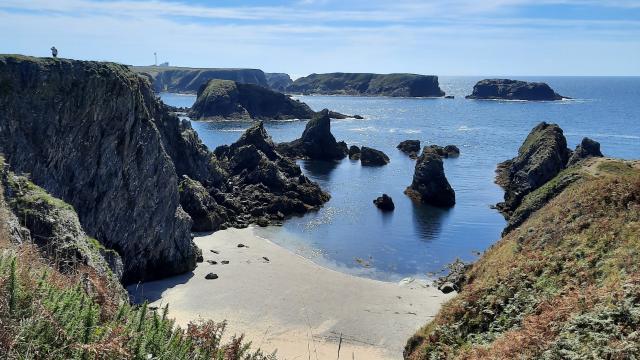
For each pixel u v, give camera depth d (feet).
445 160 372.79
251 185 265.54
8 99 127.75
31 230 86.99
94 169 142.31
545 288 72.69
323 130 399.03
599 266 69.00
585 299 59.72
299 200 247.09
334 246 189.88
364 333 118.21
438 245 191.72
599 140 449.48
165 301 133.08
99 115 144.15
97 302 41.09
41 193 98.02
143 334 34.53
